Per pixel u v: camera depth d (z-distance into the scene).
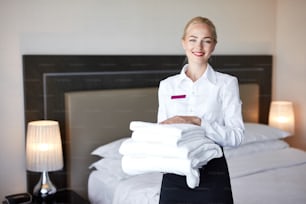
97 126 2.84
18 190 2.71
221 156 1.60
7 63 2.59
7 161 2.65
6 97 2.61
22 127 2.67
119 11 2.93
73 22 2.78
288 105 3.50
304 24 3.48
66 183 2.79
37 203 2.47
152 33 3.08
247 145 2.98
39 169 2.46
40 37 2.68
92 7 2.83
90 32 2.84
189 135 1.52
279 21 3.70
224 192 1.59
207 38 1.62
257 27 3.61
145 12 3.03
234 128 1.63
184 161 1.44
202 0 3.28
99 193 2.60
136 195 2.25
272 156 2.89
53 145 2.48
